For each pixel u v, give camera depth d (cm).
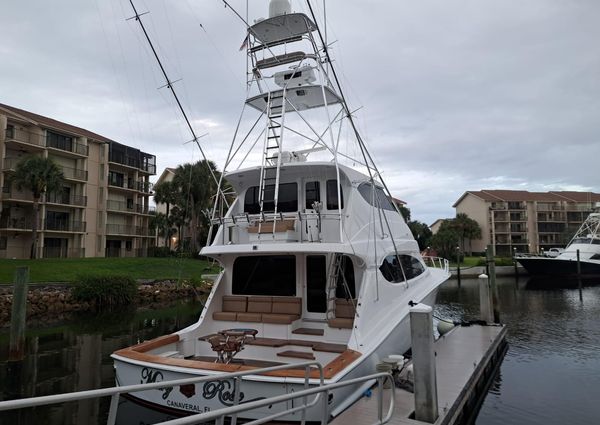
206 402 506
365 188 798
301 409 416
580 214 6650
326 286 729
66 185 3641
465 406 665
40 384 893
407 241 932
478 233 6203
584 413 718
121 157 4125
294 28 762
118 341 1367
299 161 783
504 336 1199
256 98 799
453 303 2358
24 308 1131
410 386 598
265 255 774
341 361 534
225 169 763
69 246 3600
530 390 838
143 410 539
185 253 4112
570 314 1859
